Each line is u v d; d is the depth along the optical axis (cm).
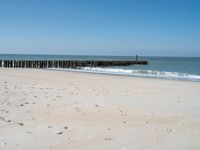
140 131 744
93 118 881
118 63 6291
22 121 805
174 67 5853
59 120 835
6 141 629
